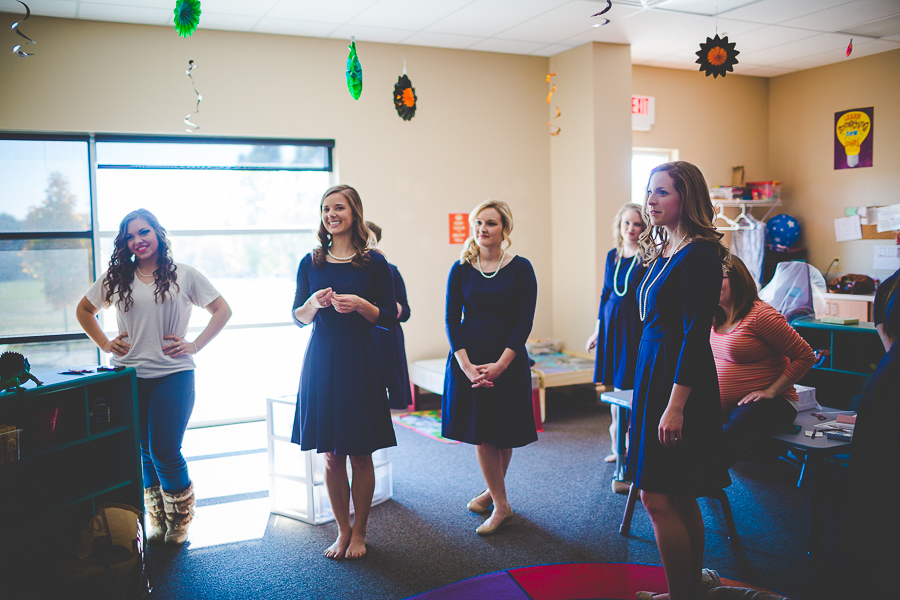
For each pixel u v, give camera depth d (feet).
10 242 14.66
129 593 7.67
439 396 19.21
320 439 8.41
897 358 6.56
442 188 18.61
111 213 15.55
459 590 7.97
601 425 15.93
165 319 9.15
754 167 23.44
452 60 18.53
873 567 6.64
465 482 12.01
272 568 8.73
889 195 20.25
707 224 6.37
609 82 18.39
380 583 8.24
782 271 15.43
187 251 16.81
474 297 9.45
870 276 20.84
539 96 19.75
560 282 19.93
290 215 17.38
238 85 16.24
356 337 8.51
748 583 8.02
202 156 16.26
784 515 10.13
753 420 8.74
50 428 7.89
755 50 19.65
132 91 15.25
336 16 15.35
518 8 15.26
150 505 9.62
